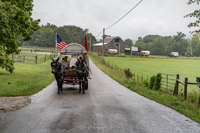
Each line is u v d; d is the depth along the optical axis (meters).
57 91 12.48
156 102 9.84
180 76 33.19
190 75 34.62
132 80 17.97
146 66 49.09
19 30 16.28
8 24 14.43
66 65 14.31
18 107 8.22
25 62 36.06
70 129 5.77
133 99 10.42
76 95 11.21
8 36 14.56
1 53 15.34
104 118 6.86
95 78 20.70
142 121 6.66
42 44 135.75
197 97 11.62
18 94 10.97
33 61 38.81
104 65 38.56
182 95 12.14
